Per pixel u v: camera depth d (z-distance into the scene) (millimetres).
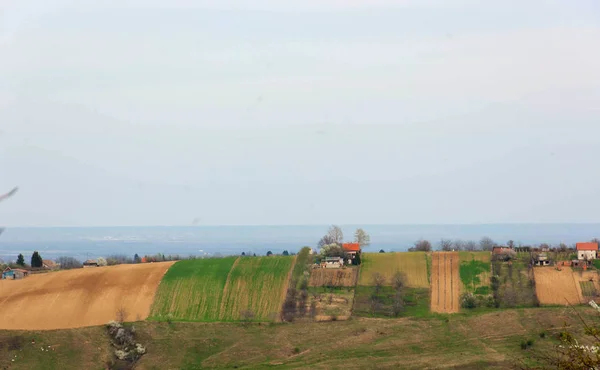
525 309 128875
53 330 121000
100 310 135250
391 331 122812
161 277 153000
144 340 120750
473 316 128625
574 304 134125
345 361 107938
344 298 144125
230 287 148875
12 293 141875
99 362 111312
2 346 112250
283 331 125438
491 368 98375
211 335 123875
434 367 101312
